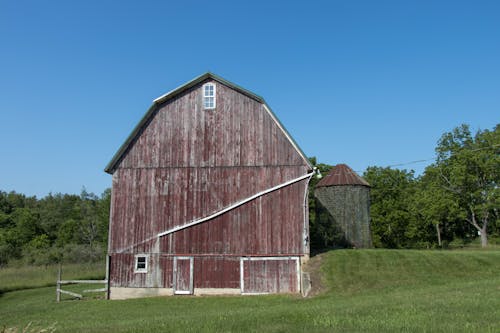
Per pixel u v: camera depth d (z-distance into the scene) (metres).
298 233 24.50
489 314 11.41
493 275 21.39
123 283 24.78
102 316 18.20
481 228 57.03
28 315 19.73
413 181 70.88
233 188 25.20
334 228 35.31
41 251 56.03
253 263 24.33
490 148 54.00
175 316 16.09
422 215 62.25
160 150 25.98
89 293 28.33
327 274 23.31
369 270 23.31
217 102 26.22
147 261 24.88
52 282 35.56
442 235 71.12
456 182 53.94
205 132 25.95
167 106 26.42
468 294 15.15
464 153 54.12
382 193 65.62
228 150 25.66
